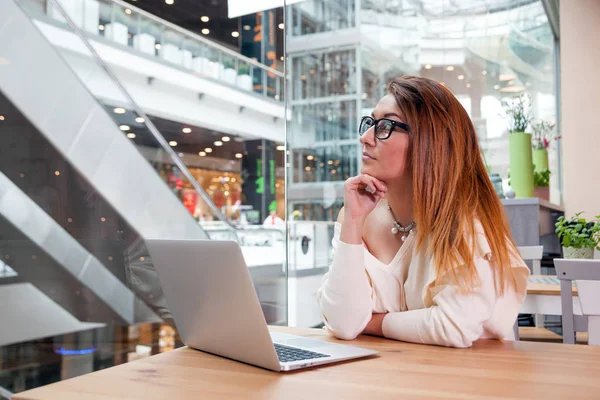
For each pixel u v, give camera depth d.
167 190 4.27
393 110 1.10
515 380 0.72
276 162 6.45
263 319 0.76
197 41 5.67
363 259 1.10
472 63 7.70
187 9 8.04
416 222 1.07
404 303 1.15
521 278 1.07
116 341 3.81
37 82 3.45
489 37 7.64
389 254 1.18
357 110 6.91
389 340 1.06
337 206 6.54
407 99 1.09
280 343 0.96
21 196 3.31
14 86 3.32
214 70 5.86
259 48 7.11
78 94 3.68
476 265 0.99
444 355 0.90
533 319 3.50
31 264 3.34
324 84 6.85
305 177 6.52
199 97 5.66
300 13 6.95
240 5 7.17
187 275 0.87
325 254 5.42
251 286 0.75
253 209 6.42
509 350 0.94
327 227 5.46
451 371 0.78
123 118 4.06
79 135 3.66
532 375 0.75
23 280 3.29
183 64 5.54
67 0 4.51
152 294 4.07
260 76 6.39
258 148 6.36
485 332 1.09
